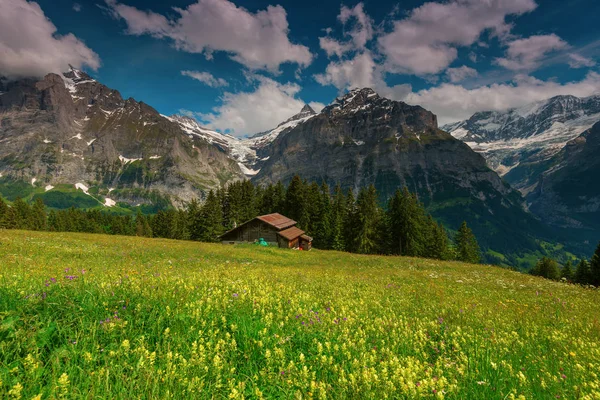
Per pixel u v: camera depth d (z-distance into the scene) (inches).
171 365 147.6
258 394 135.6
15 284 225.9
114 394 127.0
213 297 268.8
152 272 455.5
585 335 301.0
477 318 340.8
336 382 156.0
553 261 4136.3
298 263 1208.8
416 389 148.5
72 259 674.2
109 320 183.3
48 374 133.4
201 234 3383.4
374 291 491.8
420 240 3070.9
